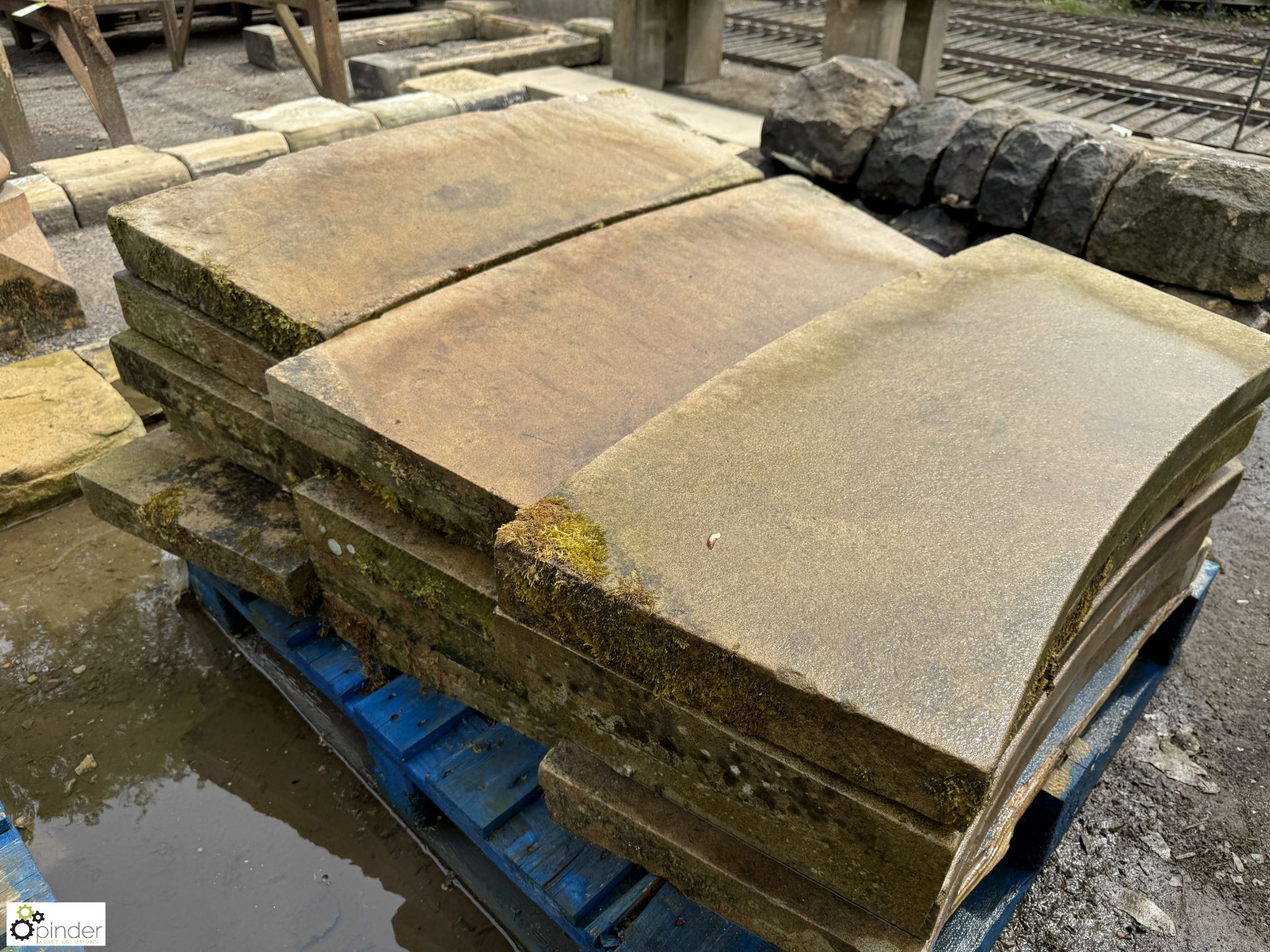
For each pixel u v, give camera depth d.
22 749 2.34
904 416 1.52
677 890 1.68
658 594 1.21
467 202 2.23
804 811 1.19
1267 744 2.33
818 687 1.08
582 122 2.71
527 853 1.75
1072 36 7.76
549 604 1.30
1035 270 2.05
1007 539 1.27
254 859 2.11
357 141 2.39
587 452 1.58
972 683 1.08
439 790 1.84
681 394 1.74
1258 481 3.31
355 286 1.92
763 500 1.35
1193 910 1.95
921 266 2.31
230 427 2.13
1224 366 1.69
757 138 5.44
